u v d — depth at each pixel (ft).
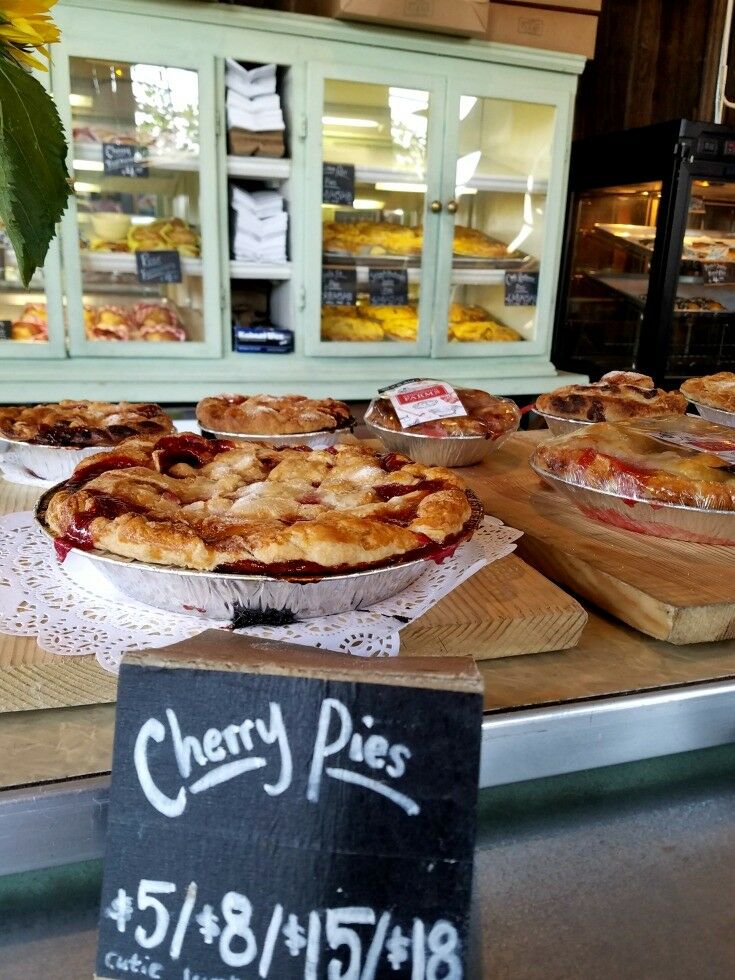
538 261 8.39
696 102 10.02
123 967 1.40
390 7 6.72
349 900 1.36
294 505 2.27
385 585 2.09
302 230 7.35
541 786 2.05
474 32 7.08
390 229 7.92
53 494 2.41
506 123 8.25
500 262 8.27
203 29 6.55
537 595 2.33
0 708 1.86
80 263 6.77
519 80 7.66
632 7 9.39
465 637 2.15
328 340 7.77
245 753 1.39
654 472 2.76
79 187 6.84
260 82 6.97
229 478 2.57
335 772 1.37
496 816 1.96
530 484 3.63
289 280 7.68
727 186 7.88
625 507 2.79
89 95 6.70
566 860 1.85
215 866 1.39
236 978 1.37
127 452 2.70
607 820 1.97
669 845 1.90
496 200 8.68
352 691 1.36
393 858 1.35
